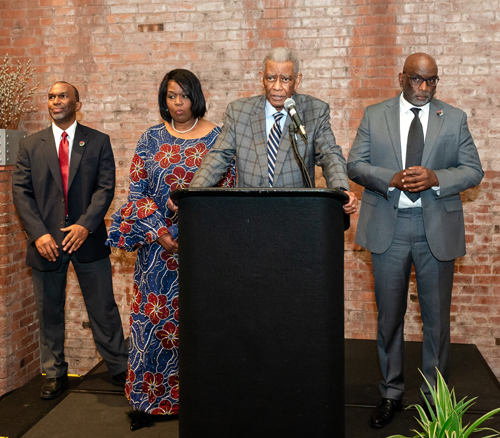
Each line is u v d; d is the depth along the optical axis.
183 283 1.43
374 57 3.56
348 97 3.61
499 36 3.42
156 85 3.79
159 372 2.38
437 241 2.23
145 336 2.36
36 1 3.84
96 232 2.86
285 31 3.63
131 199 2.38
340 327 1.39
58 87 2.84
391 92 3.56
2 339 3.52
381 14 3.52
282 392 1.37
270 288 1.36
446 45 3.48
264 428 1.39
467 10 3.44
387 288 2.34
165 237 2.28
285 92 1.90
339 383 1.39
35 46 3.87
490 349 3.60
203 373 1.41
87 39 3.82
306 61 3.63
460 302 3.61
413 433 2.25
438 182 2.16
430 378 2.37
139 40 3.77
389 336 2.38
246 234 1.37
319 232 1.34
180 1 3.71
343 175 1.80
